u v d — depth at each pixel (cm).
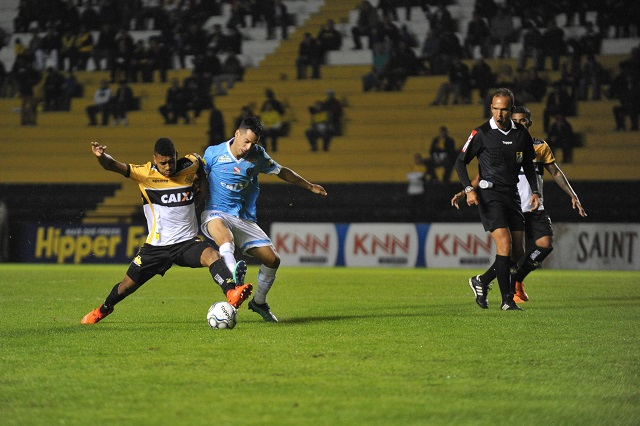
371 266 7600
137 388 1639
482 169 3206
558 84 9219
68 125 10212
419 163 8488
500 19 9825
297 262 7731
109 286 4684
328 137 9331
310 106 9612
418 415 1427
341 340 2309
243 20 10812
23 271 6412
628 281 5366
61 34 10744
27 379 1736
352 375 1778
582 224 7394
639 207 8156
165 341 2280
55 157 9862
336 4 10919
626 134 9075
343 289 4553
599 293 4291
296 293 4256
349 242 7656
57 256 8000
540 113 9319
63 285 4766
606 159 8962
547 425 1376
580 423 1391
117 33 10881
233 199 2759
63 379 1734
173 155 2492
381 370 1841
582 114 9362
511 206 3222
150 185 2561
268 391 1609
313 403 1509
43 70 10650
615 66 9756
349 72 10312
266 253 2733
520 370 1858
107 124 10081
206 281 5209
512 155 3153
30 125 10188
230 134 9850
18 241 8062
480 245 7406
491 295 4088
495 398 1565
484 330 2567
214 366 1880
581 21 10044
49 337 2375
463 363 1942
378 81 9938
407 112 9675
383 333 2470
